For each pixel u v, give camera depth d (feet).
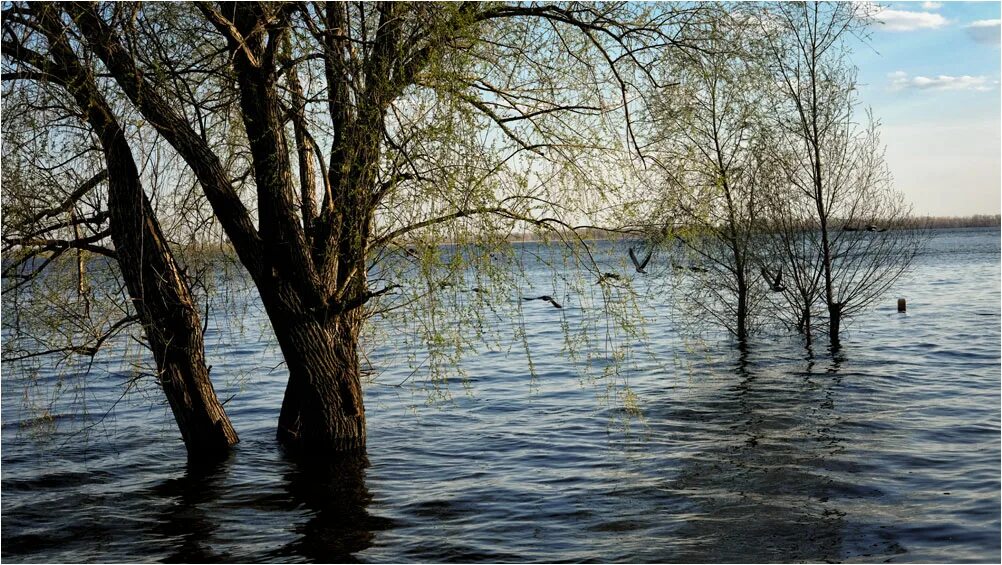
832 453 34.63
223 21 28.19
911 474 31.40
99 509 29.14
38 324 29.91
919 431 38.11
